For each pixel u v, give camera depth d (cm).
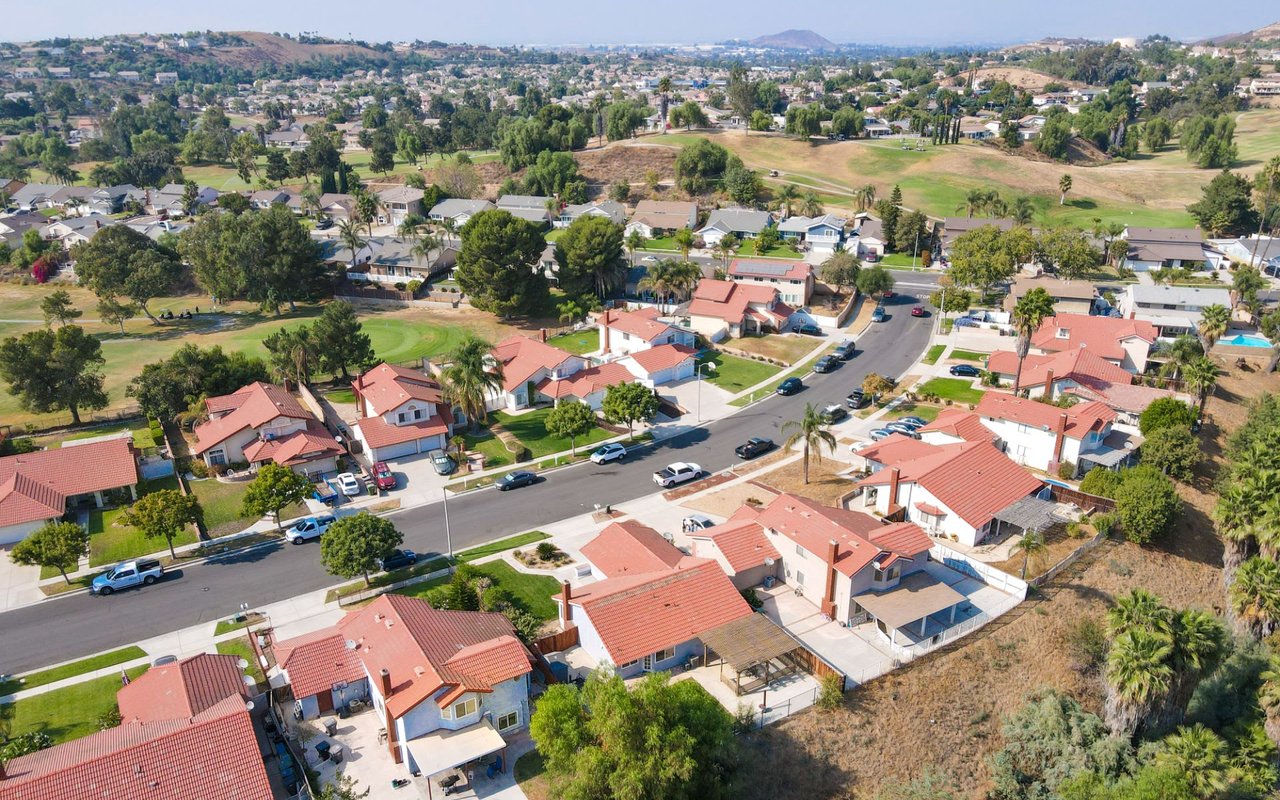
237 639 6038
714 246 17862
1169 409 8588
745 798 4772
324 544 6372
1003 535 7181
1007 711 5653
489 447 9231
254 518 7781
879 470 7844
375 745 4981
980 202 19275
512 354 11012
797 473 8412
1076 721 5522
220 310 15488
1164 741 5397
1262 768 5441
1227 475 8125
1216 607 6819
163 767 4238
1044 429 8212
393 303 15488
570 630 5797
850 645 5844
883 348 12181
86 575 6938
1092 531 7125
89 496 8094
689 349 11500
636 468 8675
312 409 10281
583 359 10838
